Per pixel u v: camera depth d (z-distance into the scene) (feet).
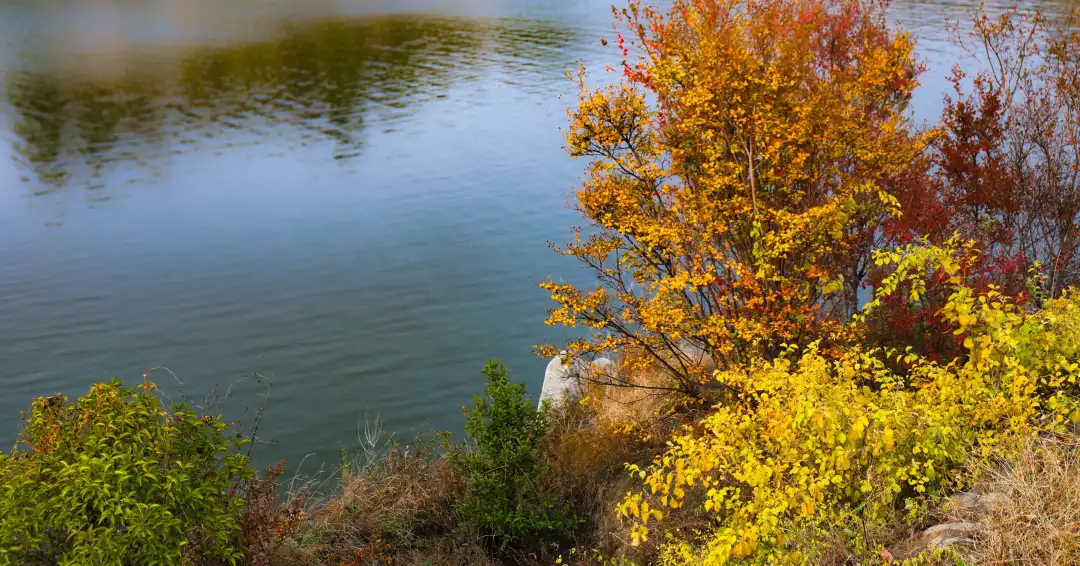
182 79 217.56
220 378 70.69
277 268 97.30
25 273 98.32
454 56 237.25
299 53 249.34
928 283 29.99
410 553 30.22
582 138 31.09
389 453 36.78
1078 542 13.70
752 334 27.68
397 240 105.19
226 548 22.74
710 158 29.84
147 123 175.11
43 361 76.07
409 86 204.13
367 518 32.09
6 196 129.49
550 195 119.75
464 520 31.53
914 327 31.35
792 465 17.87
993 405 17.40
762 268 28.12
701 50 30.07
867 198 33.47
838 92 32.12
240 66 232.32
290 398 66.23
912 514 16.65
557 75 206.59
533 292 85.76
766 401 18.35
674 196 31.17
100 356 76.64
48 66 231.50
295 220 115.24
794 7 31.94
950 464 18.38
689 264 30.78
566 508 30.99
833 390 17.40
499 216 112.16
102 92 202.90
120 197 128.67
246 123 174.09
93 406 21.12
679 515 26.17
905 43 32.96
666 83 31.12
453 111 178.50
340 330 79.05
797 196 30.14
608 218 30.73
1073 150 36.55
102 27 301.43
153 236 110.52
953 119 37.04
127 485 20.65
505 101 184.75
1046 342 18.15
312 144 157.07
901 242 33.14
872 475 17.06
